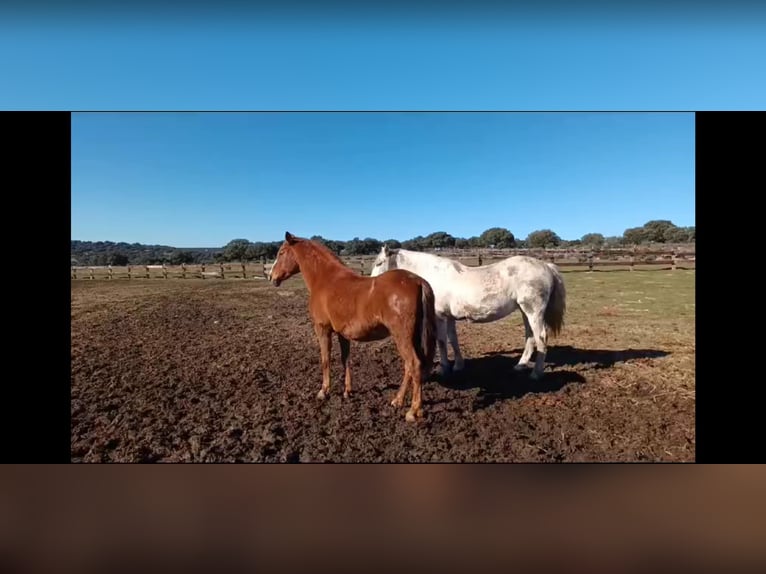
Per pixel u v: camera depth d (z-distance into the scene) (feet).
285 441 11.16
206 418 12.52
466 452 10.66
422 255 15.94
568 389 14.58
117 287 51.93
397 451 10.71
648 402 13.47
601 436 11.41
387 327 11.79
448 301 15.35
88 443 11.00
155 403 13.61
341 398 13.94
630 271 54.44
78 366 17.53
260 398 13.99
